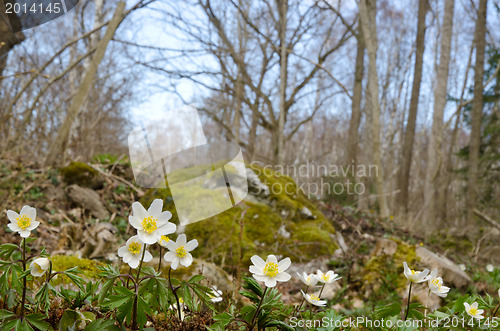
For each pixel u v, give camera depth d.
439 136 11.39
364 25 9.43
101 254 4.18
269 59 10.98
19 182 5.39
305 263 4.47
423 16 11.29
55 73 8.88
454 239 7.07
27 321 0.89
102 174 5.97
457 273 4.25
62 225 4.55
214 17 9.83
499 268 5.34
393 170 18.19
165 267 2.37
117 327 0.85
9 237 4.07
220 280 2.33
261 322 0.96
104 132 9.10
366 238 6.18
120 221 5.26
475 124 10.23
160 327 0.96
